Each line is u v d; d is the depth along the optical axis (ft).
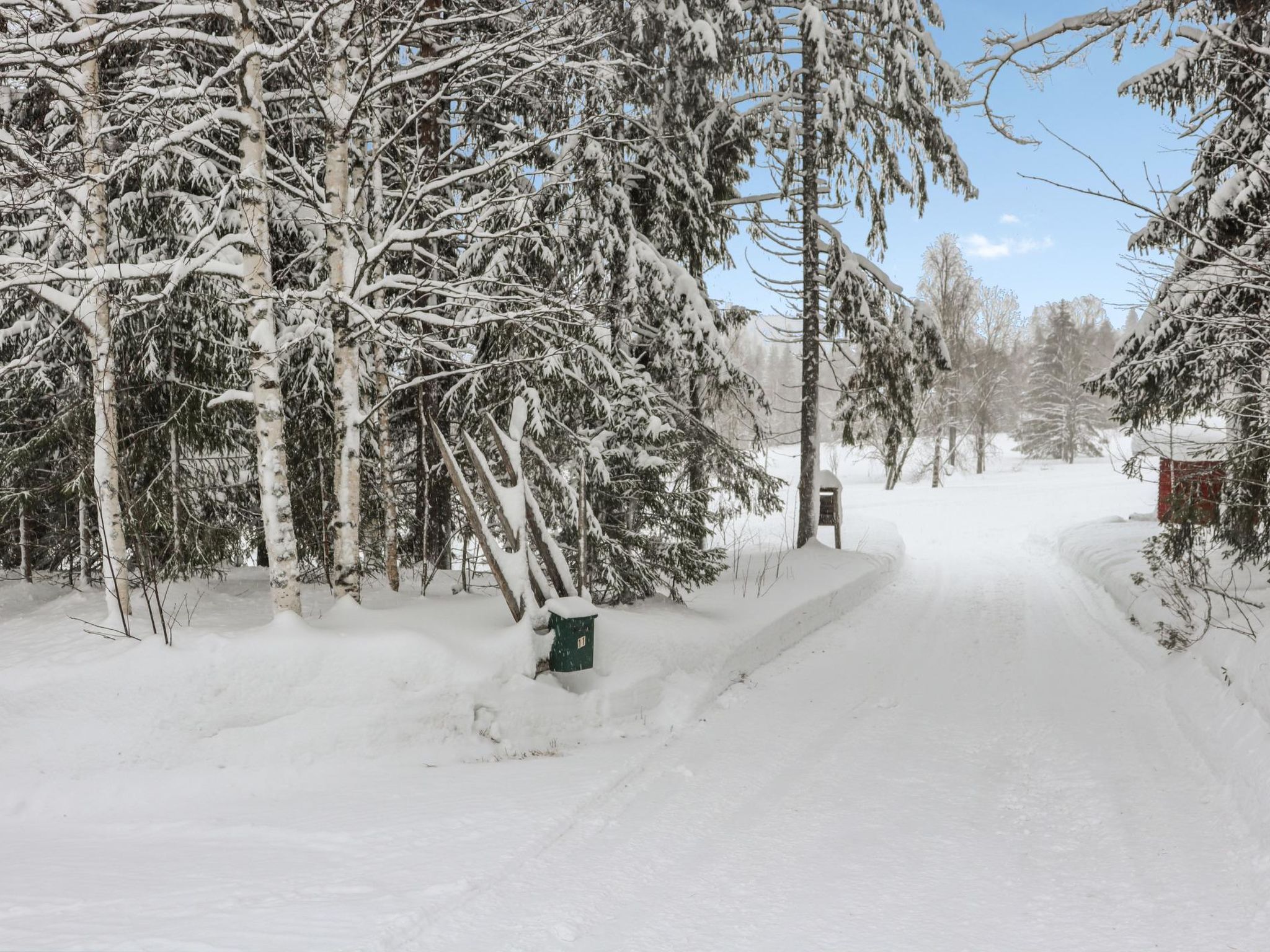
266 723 21.20
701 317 39.60
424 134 35.65
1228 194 31.73
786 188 52.31
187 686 21.03
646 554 35.01
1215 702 23.41
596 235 34.78
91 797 18.81
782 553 55.72
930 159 51.93
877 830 17.43
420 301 35.37
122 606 24.81
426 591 34.42
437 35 31.53
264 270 23.80
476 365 27.25
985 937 12.78
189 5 22.70
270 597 31.91
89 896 13.30
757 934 12.90
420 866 14.88
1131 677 30.07
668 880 14.94
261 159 23.79
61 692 20.62
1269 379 26.08
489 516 33.01
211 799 19.19
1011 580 56.75
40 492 32.24
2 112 30.42
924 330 53.78
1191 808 17.94
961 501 109.19
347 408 25.90
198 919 12.28
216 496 34.50
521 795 19.26
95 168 24.94
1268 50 21.38
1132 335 37.17
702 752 23.12
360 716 21.81
